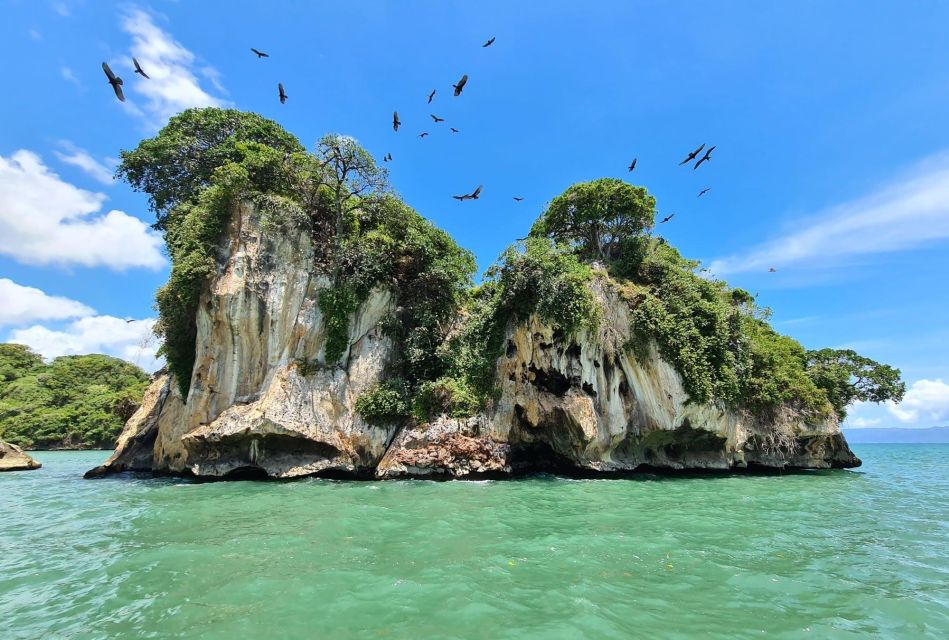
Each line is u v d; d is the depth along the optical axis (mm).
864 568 8391
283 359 22641
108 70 9977
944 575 8102
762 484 20859
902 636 5785
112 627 5773
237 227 23359
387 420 23125
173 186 29500
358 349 24469
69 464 32750
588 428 22375
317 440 21391
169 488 18000
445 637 5398
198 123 28953
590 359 23703
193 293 22547
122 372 70188
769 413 27875
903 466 36344
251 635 5480
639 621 5957
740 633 5738
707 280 29453
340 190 25281
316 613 6035
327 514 12109
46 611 6270
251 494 15961
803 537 10594
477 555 8523
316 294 23797
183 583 7160
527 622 5797
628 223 30875
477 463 21344
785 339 34031
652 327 24172
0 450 28078
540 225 33656
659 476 23359
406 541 9453
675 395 24062
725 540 10125
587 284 24547
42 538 10070
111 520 11867
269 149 25250
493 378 24312
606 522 11648
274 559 8250
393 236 26500
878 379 34000
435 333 25828
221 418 21391
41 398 59031
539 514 12562
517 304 24812
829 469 30422
